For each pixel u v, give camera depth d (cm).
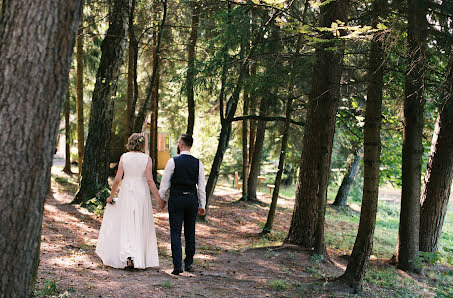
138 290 440
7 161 210
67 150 1802
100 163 1077
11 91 210
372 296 536
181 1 1079
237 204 1535
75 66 1650
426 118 1033
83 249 614
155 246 543
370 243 547
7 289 217
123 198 528
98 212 963
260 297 471
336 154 1886
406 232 797
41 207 225
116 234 528
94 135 1067
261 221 1248
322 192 691
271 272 603
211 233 976
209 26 1123
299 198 810
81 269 497
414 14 608
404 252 800
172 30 1327
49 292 392
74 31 226
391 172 1336
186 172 530
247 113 1387
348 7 700
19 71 210
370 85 542
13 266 217
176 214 529
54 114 222
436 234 887
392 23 562
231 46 861
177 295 440
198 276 530
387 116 1065
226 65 867
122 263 520
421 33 621
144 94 1653
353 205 2006
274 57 810
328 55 680
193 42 1217
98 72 1081
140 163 531
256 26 833
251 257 692
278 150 1538
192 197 534
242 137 1741
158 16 1212
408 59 651
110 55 1074
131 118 1043
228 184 2344
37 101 213
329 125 680
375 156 536
